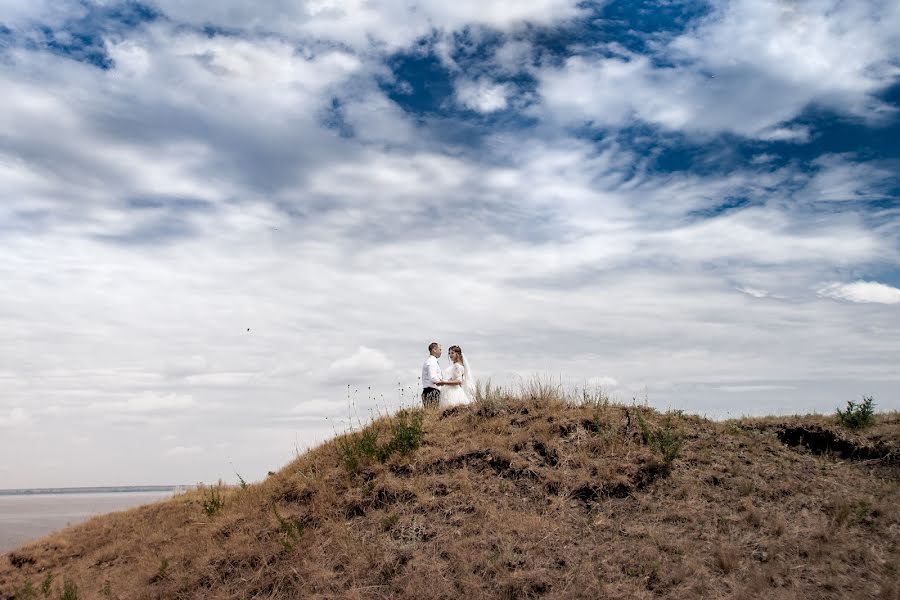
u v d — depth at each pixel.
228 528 10.81
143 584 9.76
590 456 10.52
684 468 10.04
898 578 6.89
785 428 12.12
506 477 10.19
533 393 13.31
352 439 12.70
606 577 7.41
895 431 11.36
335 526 9.60
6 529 36.97
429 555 8.44
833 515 8.52
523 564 7.89
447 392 14.16
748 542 7.92
